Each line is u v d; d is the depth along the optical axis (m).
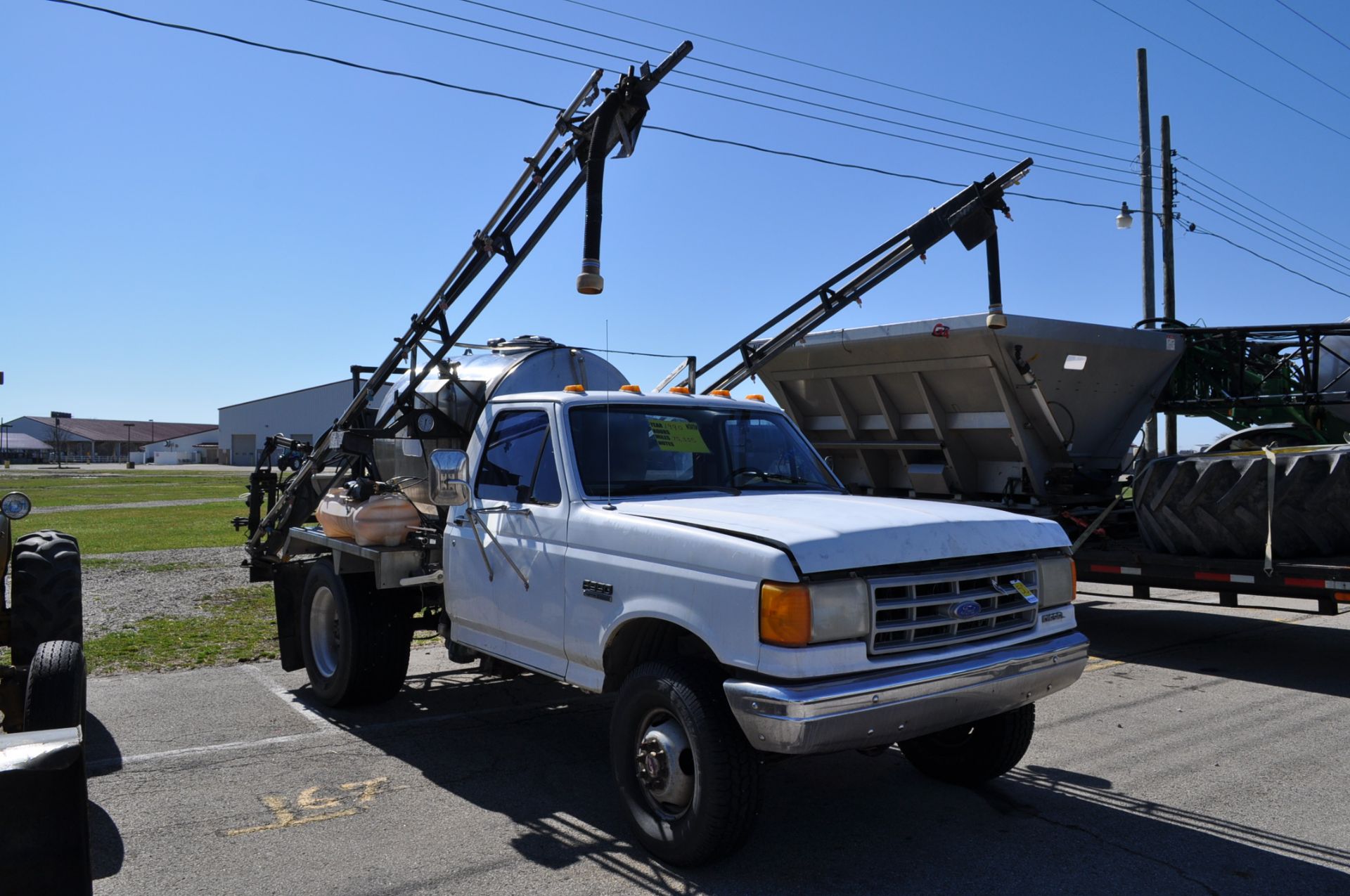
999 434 9.42
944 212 7.37
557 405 4.98
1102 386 9.42
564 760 5.45
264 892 3.77
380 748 5.67
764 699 3.51
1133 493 8.19
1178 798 4.85
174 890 3.79
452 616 5.47
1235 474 7.31
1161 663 8.02
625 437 4.98
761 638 3.60
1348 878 3.94
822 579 3.65
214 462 108.19
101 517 25.00
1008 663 4.04
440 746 5.71
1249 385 10.67
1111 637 9.22
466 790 4.95
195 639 8.80
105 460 120.00
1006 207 7.33
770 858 4.12
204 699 6.75
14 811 2.76
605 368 7.18
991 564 4.21
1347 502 6.98
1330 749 5.64
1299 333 9.92
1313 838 4.34
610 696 6.92
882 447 10.46
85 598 11.19
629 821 4.14
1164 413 11.09
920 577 3.91
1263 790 4.96
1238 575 7.35
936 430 9.76
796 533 3.74
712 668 3.95
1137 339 9.29
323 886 3.82
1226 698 6.84
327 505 6.36
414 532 5.92
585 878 3.90
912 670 3.81
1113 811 4.68
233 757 5.47
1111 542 9.01
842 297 8.09
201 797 4.83
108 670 7.61
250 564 7.86
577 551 4.50
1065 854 4.17
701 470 5.08
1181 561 7.70
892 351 9.43
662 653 4.47
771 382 11.09
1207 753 5.57
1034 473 9.34
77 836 2.82
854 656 3.69
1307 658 8.23
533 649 4.84
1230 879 3.92
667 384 6.65
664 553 4.04
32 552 5.62
